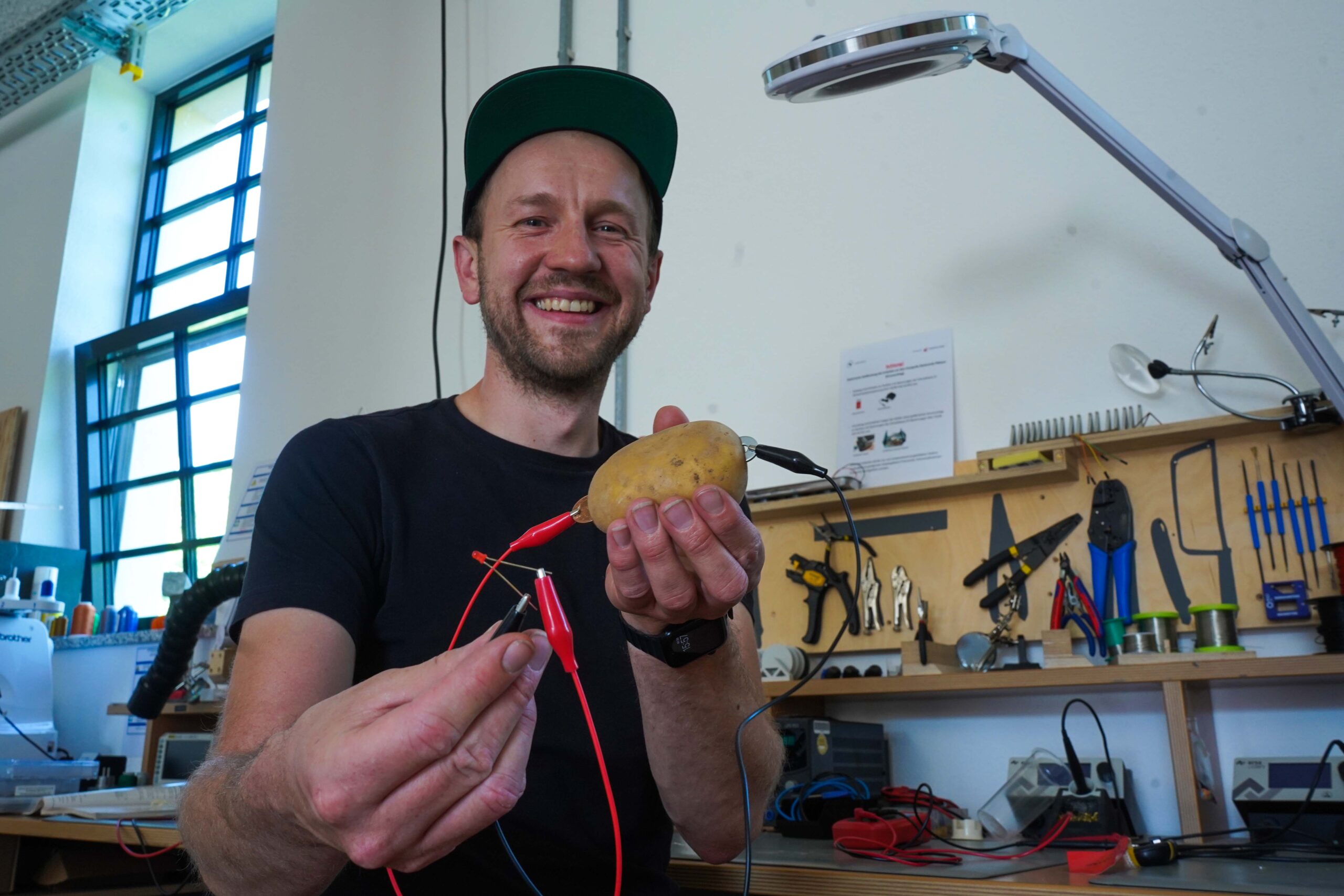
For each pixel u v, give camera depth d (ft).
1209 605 5.09
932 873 3.45
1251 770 4.84
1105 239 6.23
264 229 11.36
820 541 6.63
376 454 3.33
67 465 13.58
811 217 7.48
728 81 8.19
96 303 14.16
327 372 10.12
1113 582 5.66
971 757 5.96
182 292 13.92
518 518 3.39
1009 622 5.75
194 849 2.40
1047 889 3.12
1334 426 5.13
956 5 7.08
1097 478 5.85
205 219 14.17
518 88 3.67
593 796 3.12
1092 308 6.19
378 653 3.13
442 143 9.93
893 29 4.61
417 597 3.15
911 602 6.24
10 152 15.65
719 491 2.15
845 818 4.70
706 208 8.04
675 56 8.55
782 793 5.08
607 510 2.31
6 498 13.16
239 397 12.04
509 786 1.91
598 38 9.06
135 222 14.76
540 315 3.61
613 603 2.54
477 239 3.93
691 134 8.29
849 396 6.89
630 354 8.11
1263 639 5.32
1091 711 5.32
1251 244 4.81
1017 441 6.12
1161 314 5.95
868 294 7.07
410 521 3.25
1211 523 5.48
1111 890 3.05
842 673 6.21
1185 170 6.06
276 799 2.02
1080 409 6.10
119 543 13.55
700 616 2.57
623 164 3.84
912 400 6.64
